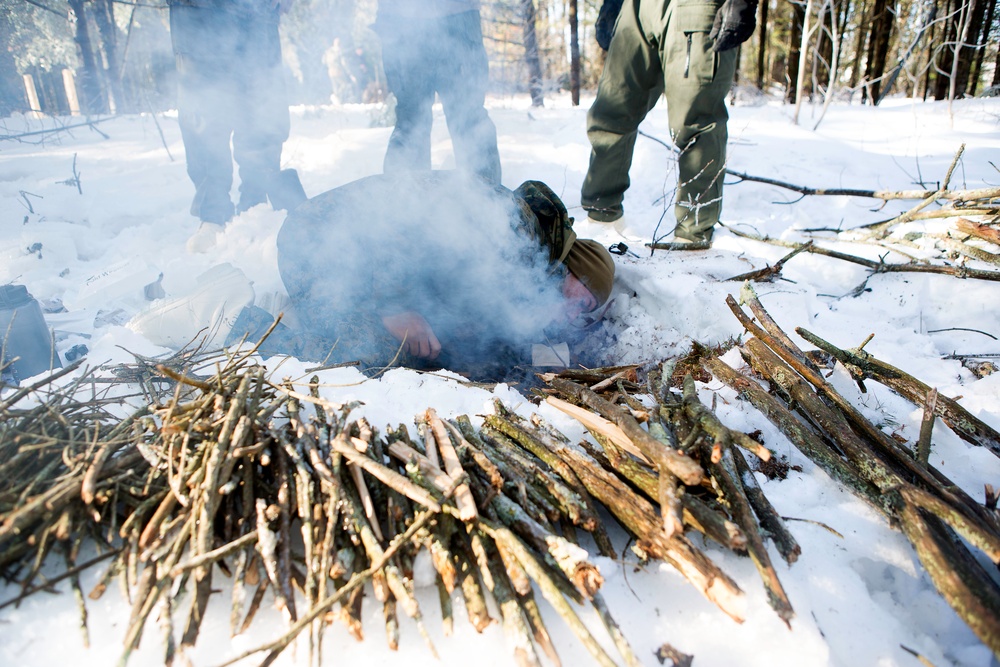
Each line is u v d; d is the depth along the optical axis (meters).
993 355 2.50
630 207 4.68
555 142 5.97
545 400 1.94
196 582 1.23
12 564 1.34
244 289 2.79
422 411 1.95
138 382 1.92
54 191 4.66
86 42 7.80
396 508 1.40
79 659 1.20
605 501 1.48
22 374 2.38
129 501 1.41
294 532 1.43
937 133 6.30
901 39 10.96
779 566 1.41
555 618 1.30
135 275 3.24
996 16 10.22
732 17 3.22
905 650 1.30
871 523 1.57
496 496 1.44
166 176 5.14
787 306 2.90
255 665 1.19
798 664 1.23
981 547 1.33
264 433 1.55
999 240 2.81
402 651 1.23
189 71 3.62
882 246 3.51
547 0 13.62
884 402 2.09
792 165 5.39
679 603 1.35
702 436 1.61
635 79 3.72
